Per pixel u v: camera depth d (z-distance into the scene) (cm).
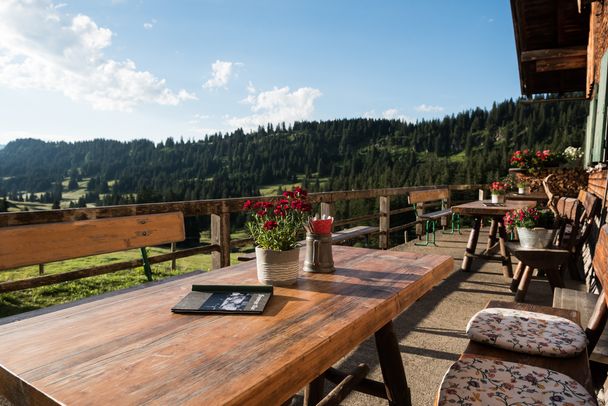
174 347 103
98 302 142
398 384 192
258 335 111
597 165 550
